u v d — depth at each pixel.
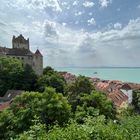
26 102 35.62
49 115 32.41
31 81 91.38
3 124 31.61
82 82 52.28
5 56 115.75
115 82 127.81
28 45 147.88
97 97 38.88
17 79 90.50
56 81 84.81
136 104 71.75
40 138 10.52
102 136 10.01
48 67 110.88
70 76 152.12
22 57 121.81
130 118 16.91
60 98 35.25
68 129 10.45
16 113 33.00
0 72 92.12
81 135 9.83
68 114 33.56
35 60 122.75
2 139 31.03
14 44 142.50
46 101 33.62
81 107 34.12
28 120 30.86
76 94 49.25
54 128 11.22
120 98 80.88
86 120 11.51
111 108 38.16
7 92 80.50
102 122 11.42
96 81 138.25
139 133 12.41
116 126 11.77
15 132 29.94
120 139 10.21
